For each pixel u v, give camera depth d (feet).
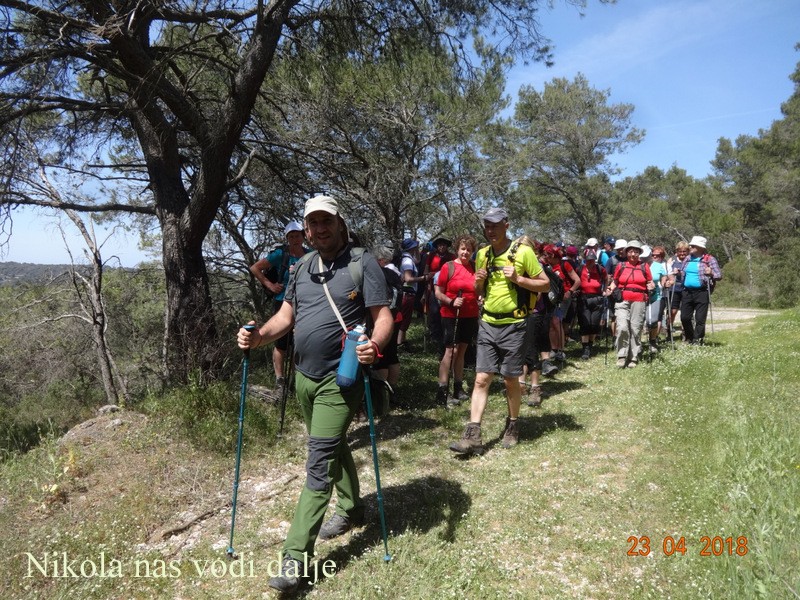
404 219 50.14
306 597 10.20
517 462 15.58
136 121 25.23
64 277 31.53
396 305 19.21
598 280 30.45
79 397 32.86
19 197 23.21
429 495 13.78
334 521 12.27
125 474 14.69
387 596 9.94
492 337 16.49
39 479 14.12
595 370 27.17
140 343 33.24
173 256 23.95
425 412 20.95
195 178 29.17
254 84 22.45
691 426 16.66
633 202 110.63
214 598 10.32
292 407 20.25
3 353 30.48
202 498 14.23
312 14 26.71
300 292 11.43
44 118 24.06
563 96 89.15
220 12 23.52
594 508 12.54
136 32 21.29
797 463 12.65
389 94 39.78
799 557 9.28
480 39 33.22
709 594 8.88
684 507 12.04
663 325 36.58
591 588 9.89
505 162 55.47
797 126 107.04
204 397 18.45
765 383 19.77
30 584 10.70
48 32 19.29
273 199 35.50
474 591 9.91
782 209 98.84
